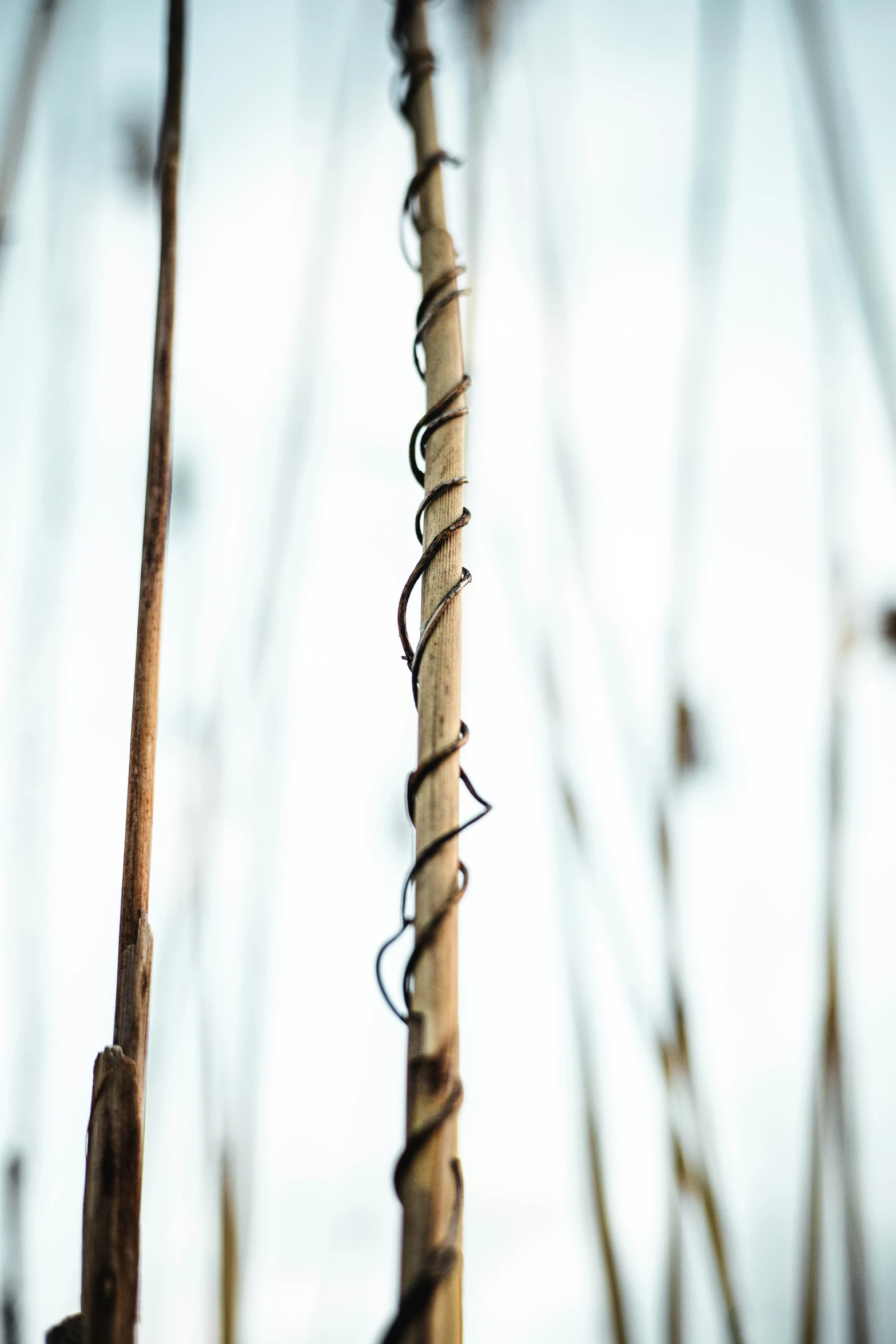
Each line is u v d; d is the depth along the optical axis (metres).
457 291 0.51
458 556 0.49
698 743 0.71
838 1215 0.61
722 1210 0.61
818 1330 0.59
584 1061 0.62
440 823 0.48
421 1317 0.46
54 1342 0.50
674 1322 0.60
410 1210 0.47
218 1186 0.63
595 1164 0.61
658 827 0.66
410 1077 0.47
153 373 0.53
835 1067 0.61
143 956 0.51
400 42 0.54
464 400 0.50
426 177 0.52
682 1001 0.62
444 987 0.48
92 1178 0.50
